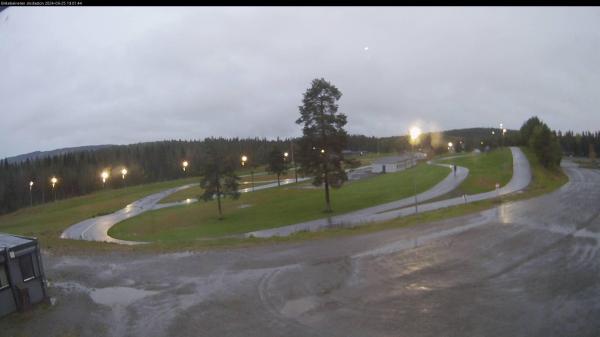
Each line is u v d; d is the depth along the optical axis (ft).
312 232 59.31
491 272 35.73
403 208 117.91
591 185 118.93
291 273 38.50
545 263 37.63
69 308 32.81
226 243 54.03
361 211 124.98
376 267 38.86
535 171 188.85
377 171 289.74
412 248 45.32
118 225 149.28
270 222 124.47
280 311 29.58
